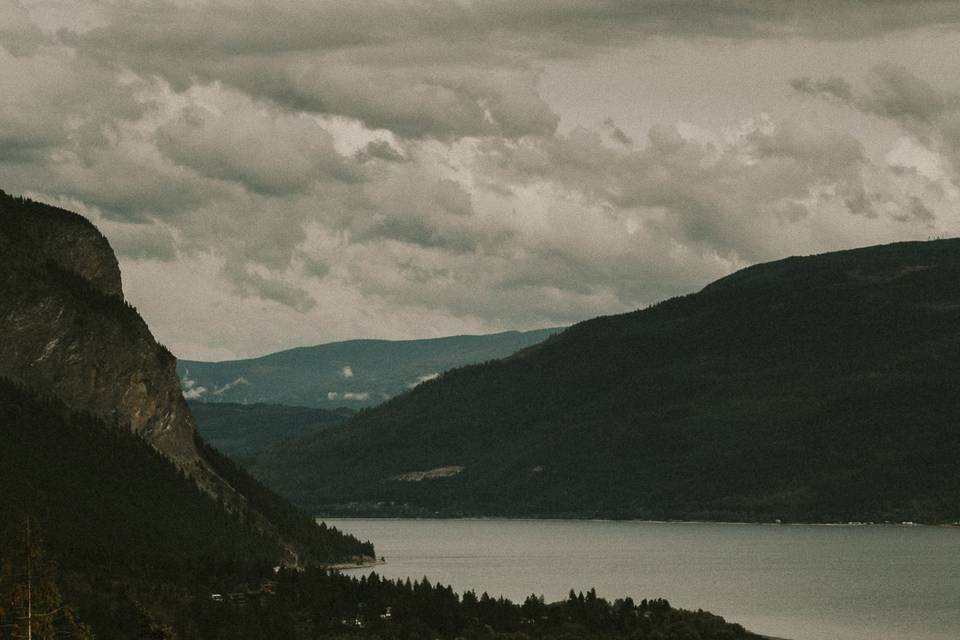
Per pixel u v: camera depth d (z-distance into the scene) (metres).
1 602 179.25
